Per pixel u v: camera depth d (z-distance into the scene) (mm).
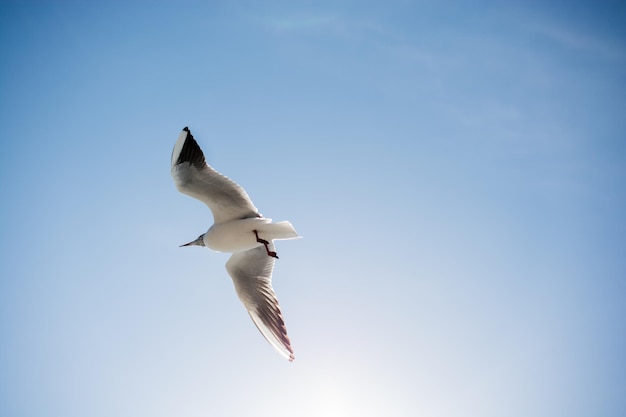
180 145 9062
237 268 10273
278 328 10180
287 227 9117
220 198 9234
